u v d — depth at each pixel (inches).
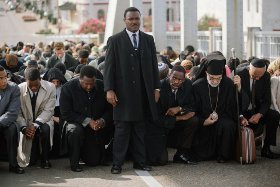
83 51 527.8
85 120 346.9
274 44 693.3
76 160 343.0
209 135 361.4
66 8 2746.1
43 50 831.7
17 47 922.7
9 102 344.2
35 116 356.8
